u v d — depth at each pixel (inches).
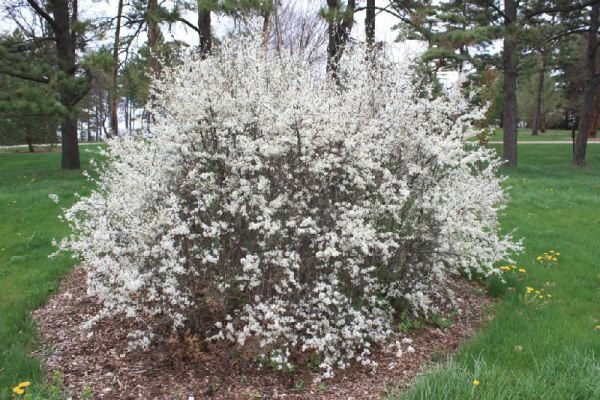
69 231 308.3
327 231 162.6
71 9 631.2
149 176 164.2
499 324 187.9
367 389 149.6
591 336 176.1
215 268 164.4
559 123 1877.5
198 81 187.9
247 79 177.3
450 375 140.6
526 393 134.5
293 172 165.9
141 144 190.4
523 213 366.3
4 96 443.8
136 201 163.0
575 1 652.7
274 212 160.2
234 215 163.0
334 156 165.5
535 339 171.9
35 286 224.7
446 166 200.2
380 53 230.5
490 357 161.8
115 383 152.0
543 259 264.2
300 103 163.3
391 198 170.2
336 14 428.8
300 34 547.5
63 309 203.6
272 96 182.7
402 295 193.8
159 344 168.6
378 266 187.9
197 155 163.3
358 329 159.6
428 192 183.0
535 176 585.3
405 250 186.1
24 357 161.0
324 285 152.1
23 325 188.9
